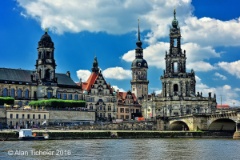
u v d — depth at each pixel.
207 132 175.88
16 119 182.75
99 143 124.56
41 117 190.38
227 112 165.75
